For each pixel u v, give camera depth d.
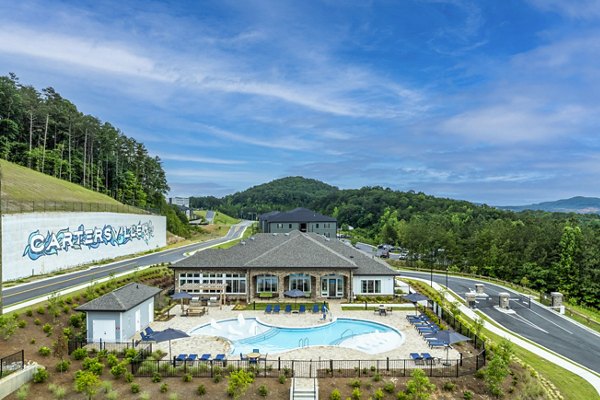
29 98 100.50
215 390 25.25
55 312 34.31
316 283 49.50
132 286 38.69
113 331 32.94
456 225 120.31
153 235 93.38
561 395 28.70
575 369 33.41
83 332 33.59
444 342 29.06
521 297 60.00
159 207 133.00
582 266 74.88
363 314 43.47
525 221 115.81
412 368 28.50
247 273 49.06
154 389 25.12
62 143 107.56
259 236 61.75
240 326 39.56
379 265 52.84
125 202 124.00
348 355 30.89
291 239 54.12
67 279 50.06
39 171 96.25
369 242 141.50
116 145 131.12
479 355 29.83
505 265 84.75
